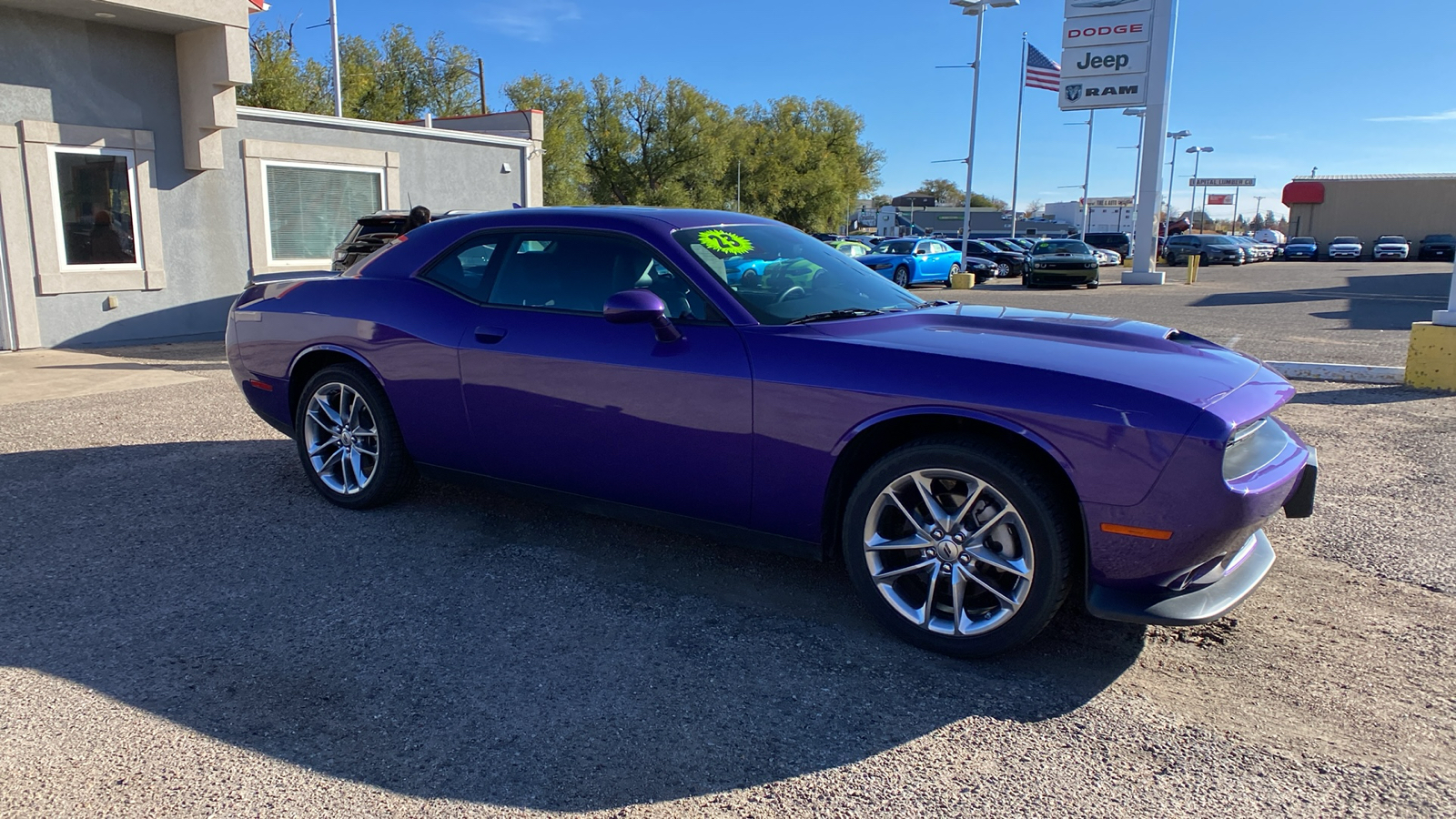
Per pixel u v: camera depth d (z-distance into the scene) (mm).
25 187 9891
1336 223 56094
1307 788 2330
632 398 3379
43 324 10227
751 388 3141
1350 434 6168
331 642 3084
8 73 9641
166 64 10945
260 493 4711
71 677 2822
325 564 3758
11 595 3426
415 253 4227
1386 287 24672
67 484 4844
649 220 3643
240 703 2689
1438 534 4219
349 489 4410
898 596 3107
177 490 4742
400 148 14000
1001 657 3037
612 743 2512
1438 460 5508
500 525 4254
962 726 2613
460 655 3000
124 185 10750
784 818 2201
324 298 4395
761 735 2562
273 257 12438
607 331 3498
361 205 13547
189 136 11141
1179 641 3164
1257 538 3344
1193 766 2424
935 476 2914
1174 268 38750
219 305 11867
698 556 3900
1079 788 2326
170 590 3490
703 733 2568
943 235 63969
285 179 12469
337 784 2316
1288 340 11664
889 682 2865
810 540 3205
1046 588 2783
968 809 2238
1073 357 2922
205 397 7379
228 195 11812
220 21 10367
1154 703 2750
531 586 3564
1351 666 2984
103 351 10258
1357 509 4594
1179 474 2580
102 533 4094
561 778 2355
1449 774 2393
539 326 3668
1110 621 3041
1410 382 7984
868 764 2428
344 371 4270
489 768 2393
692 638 3143
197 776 2336
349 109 34750
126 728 2549
